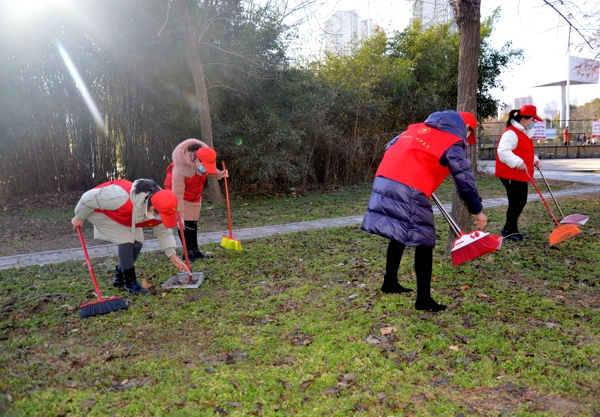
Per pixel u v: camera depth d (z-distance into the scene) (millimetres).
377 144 14141
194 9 10312
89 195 4039
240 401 2602
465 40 4930
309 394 2652
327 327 3541
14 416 2465
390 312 3781
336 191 12297
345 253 5703
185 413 2484
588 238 6059
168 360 3076
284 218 8648
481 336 3281
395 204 3543
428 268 3691
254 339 3361
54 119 10312
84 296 4359
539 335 3293
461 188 3488
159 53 10312
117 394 2693
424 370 2881
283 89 11828
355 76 13898
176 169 5164
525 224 7074
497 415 2412
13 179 10258
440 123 3609
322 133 12461
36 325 3732
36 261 5902
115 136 11016
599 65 8188
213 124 10852
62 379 2857
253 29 11359
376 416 2430
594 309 3746
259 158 10844
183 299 4230
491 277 4633
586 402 2514
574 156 25969
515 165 5715
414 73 15367
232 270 5109
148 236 7453
